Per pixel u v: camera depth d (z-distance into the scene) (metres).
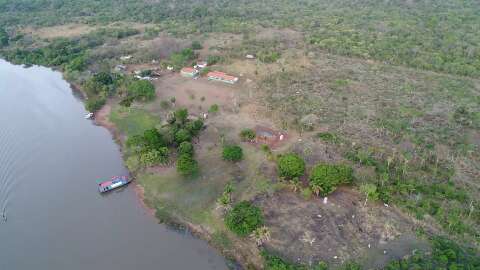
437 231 106.31
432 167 129.38
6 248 110.12
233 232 107.56
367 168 130.12
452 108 166.75
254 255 103.25
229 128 158.62
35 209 123.81
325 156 137.62
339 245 103.88
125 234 113.88
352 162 133.62
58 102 191.50
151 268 102.75
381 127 152.38
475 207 112.50
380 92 182.38
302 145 144.50
